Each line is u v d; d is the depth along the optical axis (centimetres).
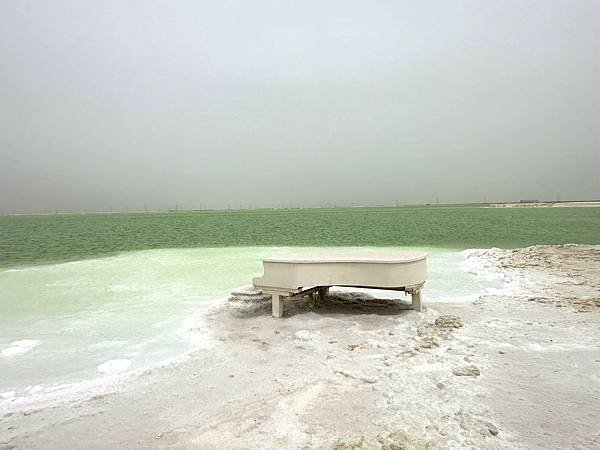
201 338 655
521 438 340
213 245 2625
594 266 1331
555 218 5584
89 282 1266
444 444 331
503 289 1035
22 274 1455
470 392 428
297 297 861
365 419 376
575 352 549
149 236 3591
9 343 666
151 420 389
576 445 328
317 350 576
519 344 586
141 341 661
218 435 356
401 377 470
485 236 2967
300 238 3064
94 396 448
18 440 359
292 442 341
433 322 708
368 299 878
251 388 454
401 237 3003
